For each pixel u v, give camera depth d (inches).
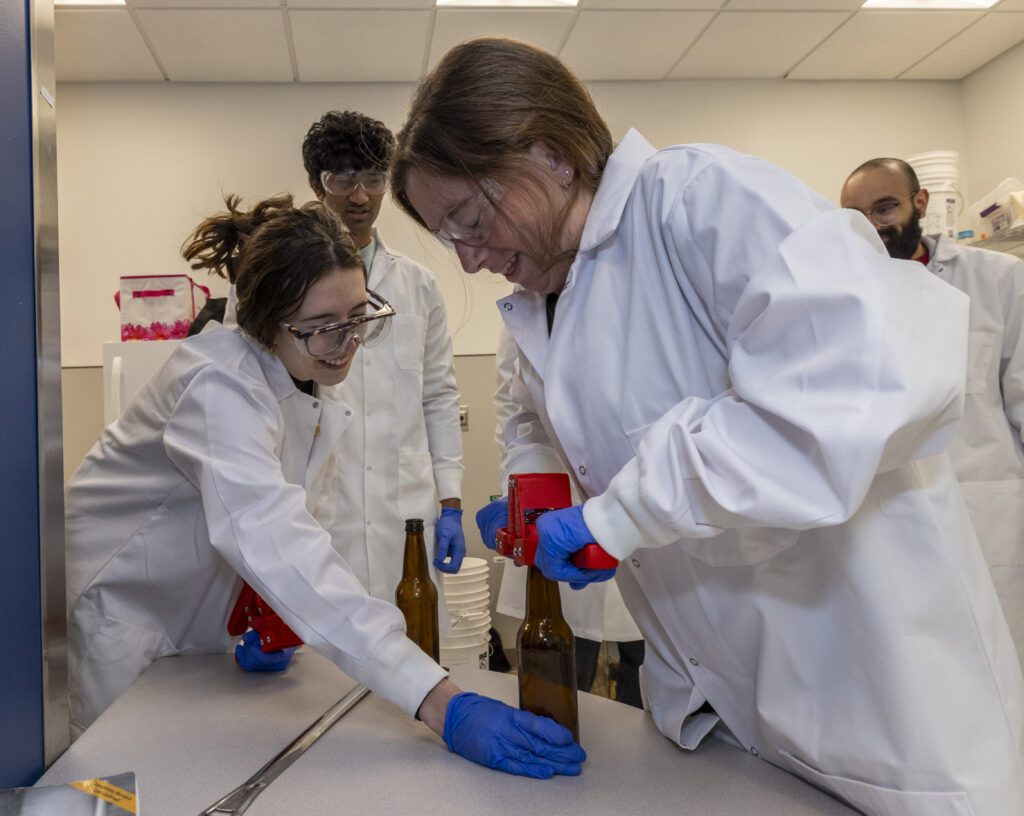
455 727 36.2
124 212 144.6
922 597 30.3
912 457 28.1
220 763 36.0
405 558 47.7
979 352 81.4
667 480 29.9
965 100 160.7
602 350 37.5
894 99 160.2
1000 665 31.4
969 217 133.7
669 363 35.8
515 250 37.4
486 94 33.9
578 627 85.5
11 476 36.0
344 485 79.0
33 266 38.3
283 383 49.9
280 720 41.0
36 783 34.6
